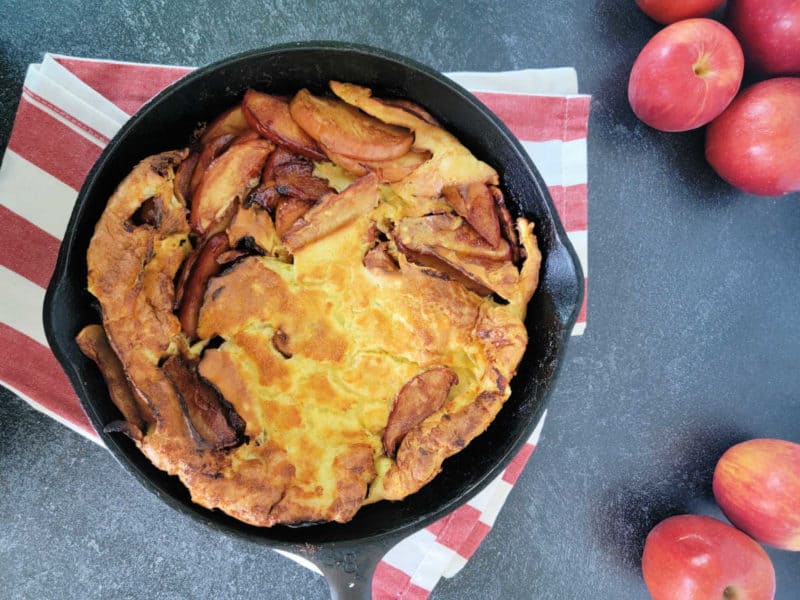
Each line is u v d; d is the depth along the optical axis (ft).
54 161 1.19
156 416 0.98
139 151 1.05
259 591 1.29
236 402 1.02
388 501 1.07
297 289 1.06
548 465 1.36
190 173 1.05
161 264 1.02
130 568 1.26
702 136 1.39
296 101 1.07
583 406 1.37
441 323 1.07
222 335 1.04
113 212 0.99
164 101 1.00
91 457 1.25
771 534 1.27
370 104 1.08
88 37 1.25
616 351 1.38
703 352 1.40
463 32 1.34
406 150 1.08
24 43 1.24
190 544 1.28
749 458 1.28
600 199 1.38
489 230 1.08
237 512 1.00
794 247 1.41
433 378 1.07
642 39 1.38
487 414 1.05
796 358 1.41
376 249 1.08
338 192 1.08
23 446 1.24
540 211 1.06
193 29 1.27
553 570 1.35
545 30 1.36
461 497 1.01
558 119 1.32
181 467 0.98
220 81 1.04
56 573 1.25
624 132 1.38
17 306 1.18
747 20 1.29
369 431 1.06
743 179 1.32
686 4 1.28
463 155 1.09
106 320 0.98
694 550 1.25
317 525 1.03
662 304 1.39
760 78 1.37
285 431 1.03
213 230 1.05
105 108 1.21
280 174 1.06
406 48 1.32
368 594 1.00
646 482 1.38
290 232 1.05
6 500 1.23
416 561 1.30
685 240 1.40
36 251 1.19
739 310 1.41
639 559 1.36
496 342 1.06
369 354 1.07
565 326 1.00
